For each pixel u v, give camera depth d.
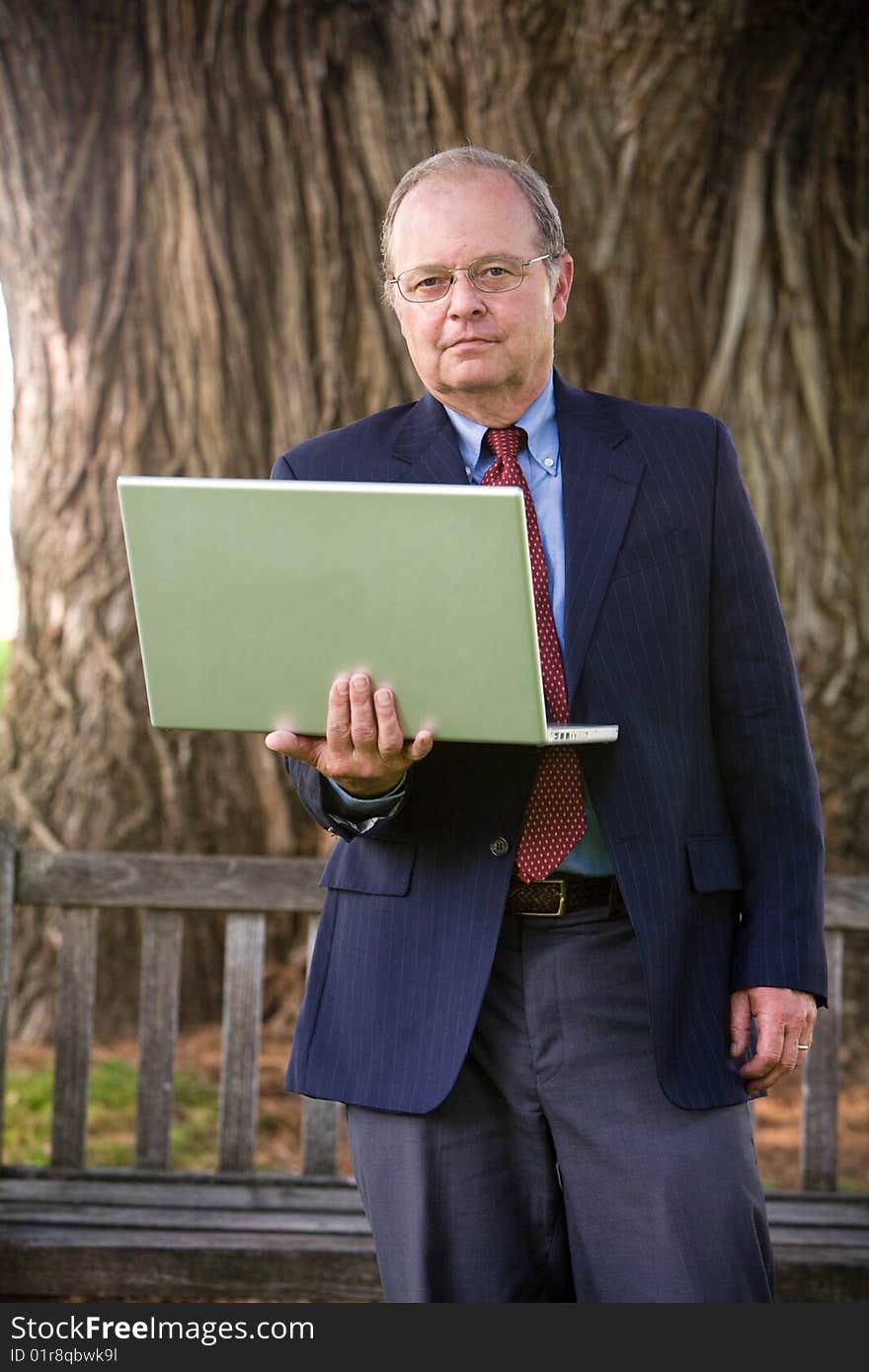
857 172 5.36
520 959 1.92
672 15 4.83
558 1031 1.90
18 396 5.58
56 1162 3.17
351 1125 2.00
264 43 5.17
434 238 1.93
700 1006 1.91
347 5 5.12
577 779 1.88
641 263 5.15
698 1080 1.87
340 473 2.02
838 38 5.25
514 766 1.88
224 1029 3.18
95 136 5.32
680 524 1.96
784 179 5.29
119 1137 4.35
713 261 5.28
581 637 1.88
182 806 5.34
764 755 1.98
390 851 1.95
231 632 1.74
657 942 1.85
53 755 5.39
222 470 5.32
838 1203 3.10
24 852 3.18
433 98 5.08
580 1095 1.89
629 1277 1.87
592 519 1.94
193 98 5.20
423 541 1.63
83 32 5.23
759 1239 1.92
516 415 2.00
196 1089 4.78
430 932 1.91
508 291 1.92
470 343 1.91
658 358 5.19
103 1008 5.29
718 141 5.21
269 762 5.37
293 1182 3.11
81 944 3.20
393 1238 1.94
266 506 1.67
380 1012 1.92
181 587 1.73
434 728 1.72
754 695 1.98
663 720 1.91
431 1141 1.91
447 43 4.98
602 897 1.91
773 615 2.01
